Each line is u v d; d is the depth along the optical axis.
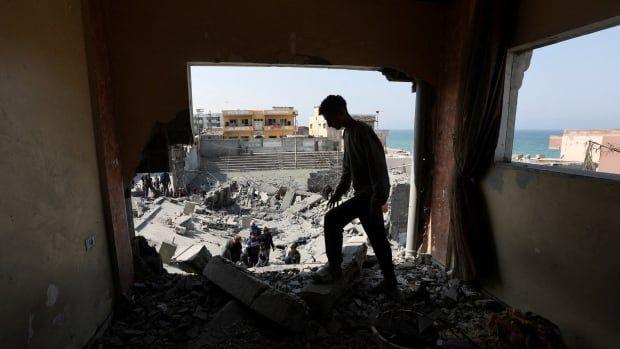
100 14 2.91
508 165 2.84
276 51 3.38
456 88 3.45
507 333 2.25
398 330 2.12
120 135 3.22
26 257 1.75
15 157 1.71
